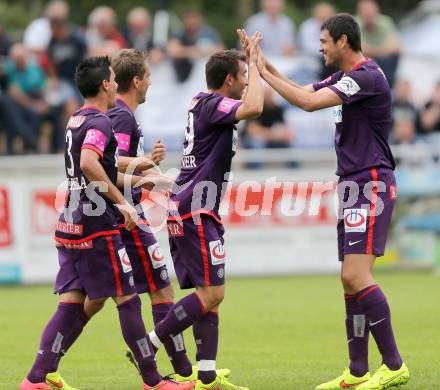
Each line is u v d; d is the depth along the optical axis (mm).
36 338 33219
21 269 47281
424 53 62312
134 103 26359
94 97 23953
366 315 24391
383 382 24141
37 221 47250
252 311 38625
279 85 24062
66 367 28516
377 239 24359
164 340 24406
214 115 24078
